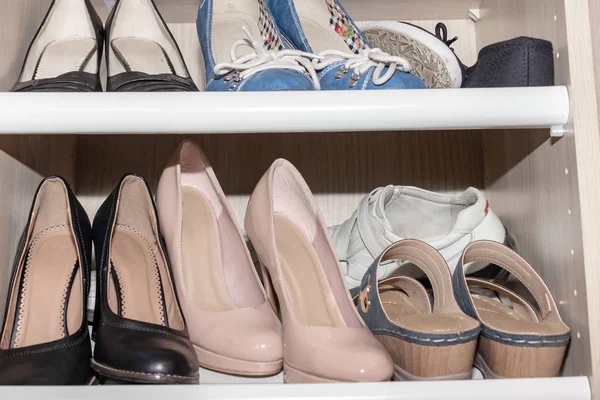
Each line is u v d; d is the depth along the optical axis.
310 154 0.98
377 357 0.56
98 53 0.75
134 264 0.75
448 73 0.77
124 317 0.63
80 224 0.69
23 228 0.73
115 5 0.77
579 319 0.58
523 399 0.54
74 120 0.57
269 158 0.97
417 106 0.58
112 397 0.53
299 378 0.59
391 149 0.98
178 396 0.53
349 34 0.85
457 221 0.75
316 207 0.73
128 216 0.76
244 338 0.60
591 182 0.58
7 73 0.69
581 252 0.58
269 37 0.81
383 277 0.78
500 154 0.88
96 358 0.59
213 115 0.58
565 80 0.60
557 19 0.63
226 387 0.54
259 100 0.58
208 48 0.79
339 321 0.70
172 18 0.96
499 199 0.88
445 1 0.93
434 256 0.66
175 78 0.64
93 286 0.77
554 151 0.64
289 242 0.76
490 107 0.59
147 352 0.56
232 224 0.76
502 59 0.65
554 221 0.65
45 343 0.59
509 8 0.81
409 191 0.83
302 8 0.87
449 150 0.99
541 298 0.64
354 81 0.68
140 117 0.58
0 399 0.52
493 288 0.73
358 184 0.97
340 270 0.69
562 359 0.59
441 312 0.66
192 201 0.79
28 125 0.57
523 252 0.76
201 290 0.74
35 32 0.79
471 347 0.57
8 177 0.68
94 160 0.97
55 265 0.72
